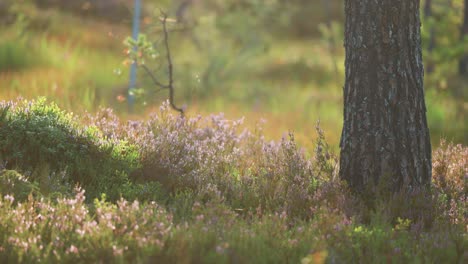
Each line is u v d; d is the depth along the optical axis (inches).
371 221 409.1
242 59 1432.1
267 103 1236.5
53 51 1391.5
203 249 323.0
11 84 927.0
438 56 1175.0
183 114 610.9
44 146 456.1
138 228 343.3
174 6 1412.4
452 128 955.3
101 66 1355.8
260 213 408.8
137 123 551.2
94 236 332.5
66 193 413.1
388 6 462.6
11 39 1390.3
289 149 502.3
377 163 468.8
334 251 346.0
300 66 1691.7
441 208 438.9
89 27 1764.3
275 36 2244.1
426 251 363.6
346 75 485.7
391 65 466.0
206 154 518.3
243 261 316.5
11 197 360.2
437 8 1263.5
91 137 486.6
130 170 470.6
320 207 413.1
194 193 450.0
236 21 1403.8
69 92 904.9
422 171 473.7
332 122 1011.9
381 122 468.1
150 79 993.5
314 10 2578.7
